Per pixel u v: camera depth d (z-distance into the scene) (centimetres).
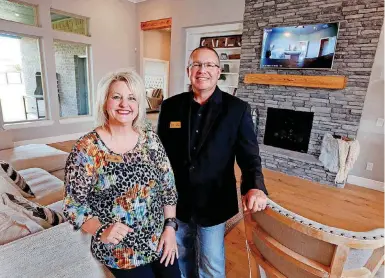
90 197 95
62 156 292
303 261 75
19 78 464
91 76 562
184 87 562
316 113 375
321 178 350
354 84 338
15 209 120
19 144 462
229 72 512
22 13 439
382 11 306
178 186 129
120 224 92
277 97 409
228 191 127
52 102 498
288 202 294
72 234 106
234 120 117
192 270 148
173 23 541
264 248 94
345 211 277
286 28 375
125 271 99
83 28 536
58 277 103
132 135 102
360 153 351
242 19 440
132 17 606
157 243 104
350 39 332
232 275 178
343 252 66
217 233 126
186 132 123
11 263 91
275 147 421
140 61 633
